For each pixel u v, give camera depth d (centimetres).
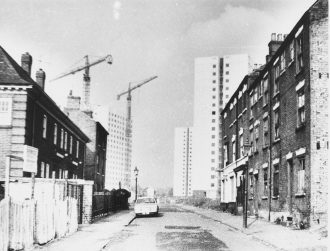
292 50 2138
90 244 1404
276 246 1358
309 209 1795
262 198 2623
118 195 4050
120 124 10575
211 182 7656
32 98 2352
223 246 1402
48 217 1445
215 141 7469
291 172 2127
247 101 3194
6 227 1093
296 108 2019
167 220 2705
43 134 2623
